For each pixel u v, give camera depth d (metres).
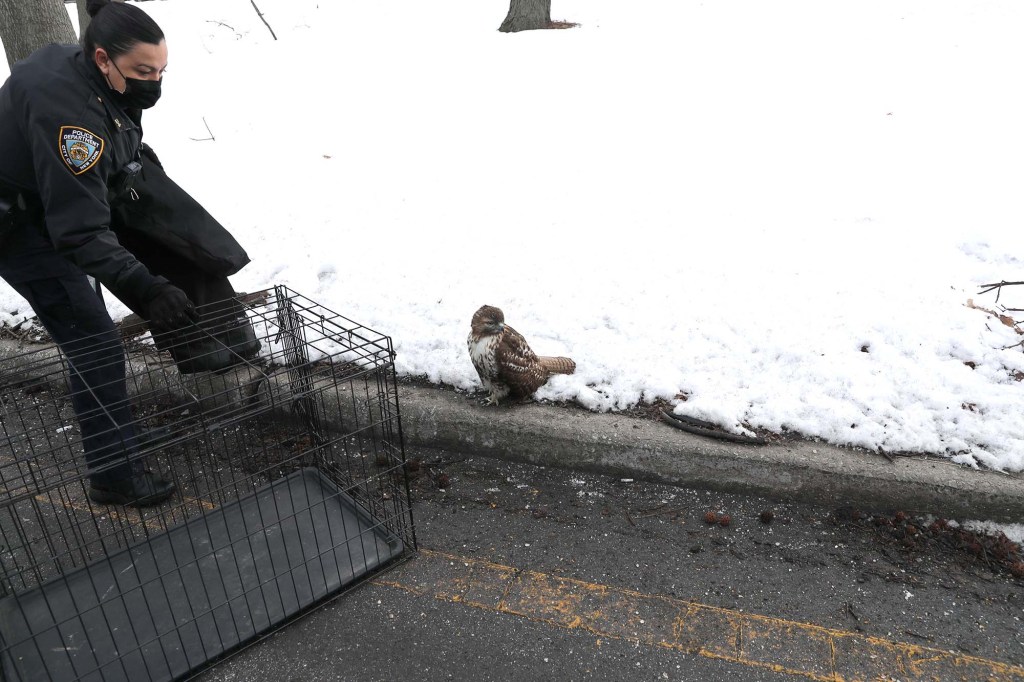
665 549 3.59
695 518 3.79
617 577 3.44
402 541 3.63
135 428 3.85
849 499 3.78
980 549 3.50
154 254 4.17
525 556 3.59
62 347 3.58
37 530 3.86
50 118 2.96
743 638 3.09
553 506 3.93
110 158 3.23
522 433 4.21
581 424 4.16
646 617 3.21
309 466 4.22
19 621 3.22
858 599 3.27
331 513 3.87
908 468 3.72
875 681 2.88
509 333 4.01
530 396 4.41
